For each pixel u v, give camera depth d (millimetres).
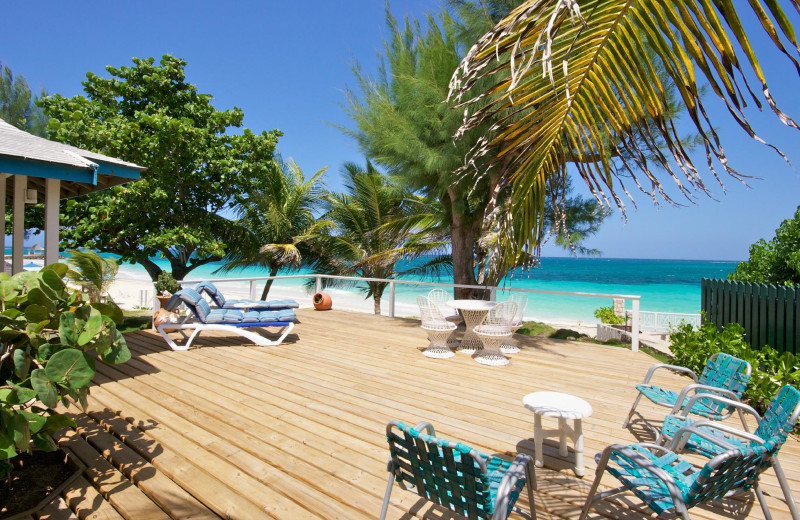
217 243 10281
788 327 4891
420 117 6387
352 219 13461
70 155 4648
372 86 7262
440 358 5891
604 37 1582
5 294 2584
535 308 22172
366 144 7867
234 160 10648
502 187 2316
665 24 1399
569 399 3068
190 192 10703
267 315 6441
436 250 12336
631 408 3814
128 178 5586
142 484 2695
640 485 2092
